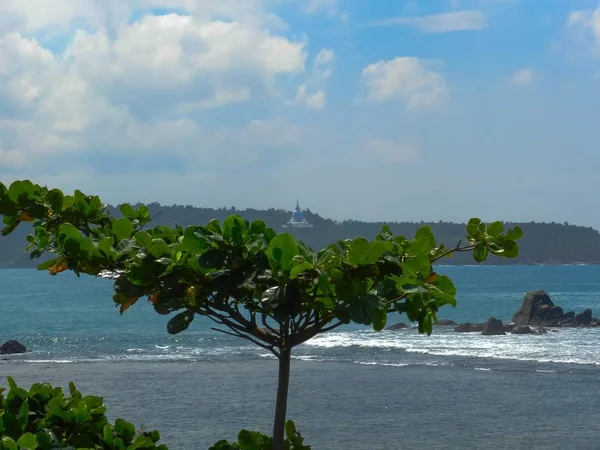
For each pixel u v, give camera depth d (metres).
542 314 63.62
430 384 31.56
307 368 37.34
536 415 24.48
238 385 31.19
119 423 4.16
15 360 41.75
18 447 3.43
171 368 37.47
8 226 4.51
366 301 3.51
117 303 3.91
